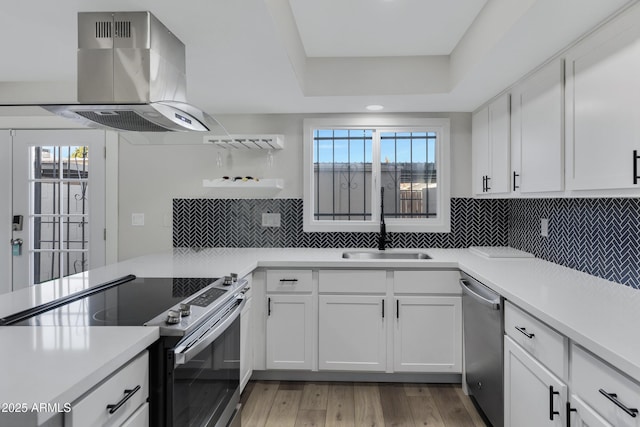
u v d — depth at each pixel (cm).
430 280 262
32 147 327
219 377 168
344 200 334
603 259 198
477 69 213
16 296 162
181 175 332
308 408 238
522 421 166
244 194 332
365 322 265
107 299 160
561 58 182
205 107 307
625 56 138
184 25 168
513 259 265
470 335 243
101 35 159
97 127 188
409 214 333
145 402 121
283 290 267
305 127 326
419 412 234
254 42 185
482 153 293
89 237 329
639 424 97
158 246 332
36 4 152
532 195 213
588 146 161
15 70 246
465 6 204
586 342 116
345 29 235
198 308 146
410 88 273
